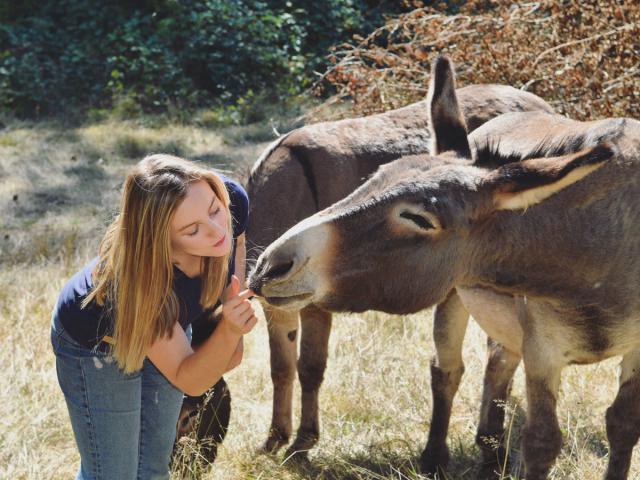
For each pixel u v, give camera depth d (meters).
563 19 5.71
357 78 6.52
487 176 2.97
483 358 5.02
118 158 11.58
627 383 3.39
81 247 7.57
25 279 6.72
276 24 15.68
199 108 14.42
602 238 3.07
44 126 13.75
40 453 4.13
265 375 5.09
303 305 2.89
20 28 16.23
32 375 4.88
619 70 5.30
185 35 15.53
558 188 2.82
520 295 3.25
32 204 9.34
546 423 3.33
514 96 4.44
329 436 4.43
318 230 2.84
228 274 3.15
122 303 2.57
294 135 4.28
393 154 4.24
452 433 4.53
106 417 2.85
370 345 5.20
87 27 16.02
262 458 4.21
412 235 2.89
